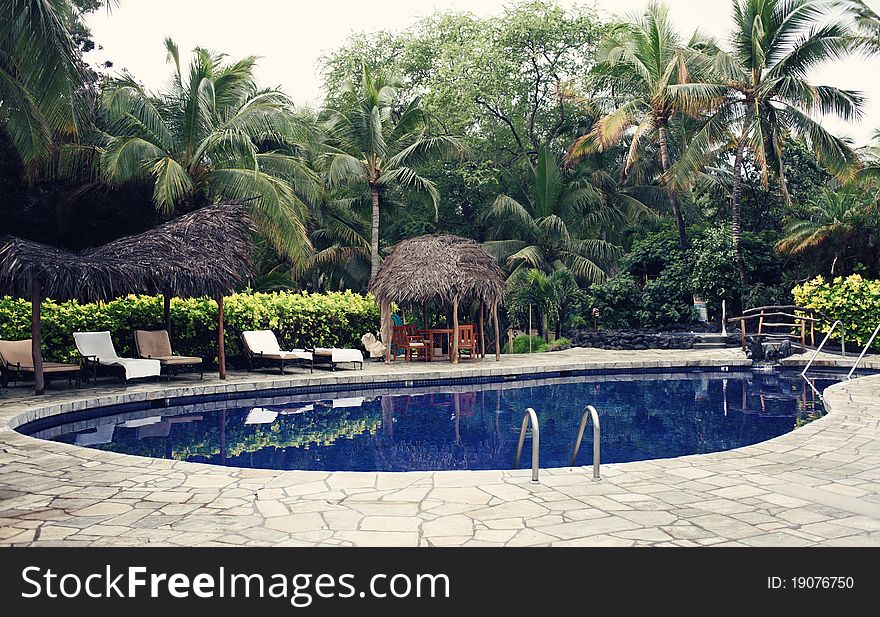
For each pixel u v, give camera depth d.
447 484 5.59
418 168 27.61
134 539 4.34
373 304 19.12
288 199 18.72
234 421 10.41
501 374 15.41
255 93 21.34
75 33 21.83
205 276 12.44
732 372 16.81
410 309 21.52
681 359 17.23
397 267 16.95
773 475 5.87
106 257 11.79
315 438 9.13
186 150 18.92
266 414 11.07
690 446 8.52
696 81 23.48
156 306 14.91
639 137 22.62
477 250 17.59
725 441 8.82
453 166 28.69
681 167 22.11
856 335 18.16
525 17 27.52
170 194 16.67
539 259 25.38
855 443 7.18
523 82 28.69
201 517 4.76
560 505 4.99
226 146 18.80
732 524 4.57
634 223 28.92
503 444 8.74
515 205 26.05
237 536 4.38
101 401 10.72
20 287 11.69
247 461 7.76
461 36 29.09
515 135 29.73
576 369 16.39
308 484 5.60
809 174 26.81
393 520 4.67
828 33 20.55
